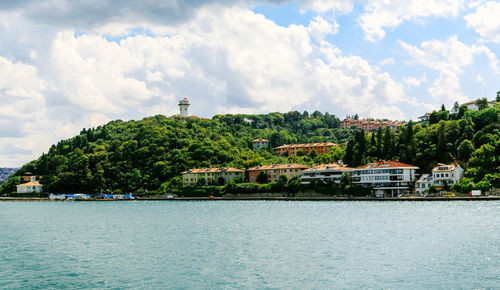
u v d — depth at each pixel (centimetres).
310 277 5700
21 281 5750
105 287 5441
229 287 5347
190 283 5541
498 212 12450
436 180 19438
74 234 10138
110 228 11238
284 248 7638
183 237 9269
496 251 7012
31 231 10869
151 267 6412
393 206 15825
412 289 5125
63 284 5597
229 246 7981
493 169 18550
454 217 11450
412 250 7212
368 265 6250
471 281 5388
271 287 5319
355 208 15375
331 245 7806
